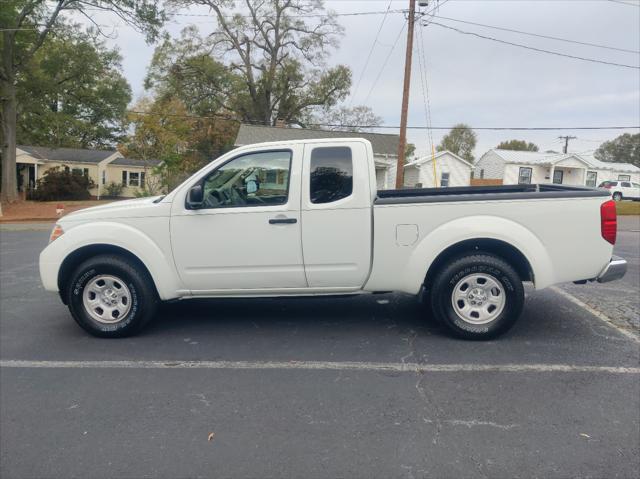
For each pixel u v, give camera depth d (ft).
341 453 9.87
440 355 14.87
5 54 79.82
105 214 16.43
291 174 15.76
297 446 10.14
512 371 13.65
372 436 10.47
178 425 11.05
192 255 16.12
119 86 108.27
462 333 15.90
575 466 9.32
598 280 15.66
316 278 16.05
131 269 16.34
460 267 15.53
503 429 10.66
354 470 9.31
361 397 12.25
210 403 12.06
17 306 21.25
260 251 15.94
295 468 9.41
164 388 12.93
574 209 15.23
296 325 17.93
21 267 30.94
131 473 9.35
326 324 18.02
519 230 15.24
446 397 12.17
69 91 101.35
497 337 16.20
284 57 136.77
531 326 17.47
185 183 16.14
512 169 124.98
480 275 15.62
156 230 16.15
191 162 129.08
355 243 15.72
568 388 12.57
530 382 12.94
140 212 16.21
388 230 15.62
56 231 16.65
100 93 103.71
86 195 116.47
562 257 15.34
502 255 16.12
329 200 15.69
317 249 15.83
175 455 9.90
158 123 107.45
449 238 15.37
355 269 15.89
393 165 97.76
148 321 17.01
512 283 15.44
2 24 75.05
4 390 12.96
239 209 15.87
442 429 10.69
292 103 142.72
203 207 16.02
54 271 16.46
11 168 86.43
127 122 116.98
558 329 17.13
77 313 16.69
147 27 79.41
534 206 15.24
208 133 134.92
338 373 13.70
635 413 11.29
